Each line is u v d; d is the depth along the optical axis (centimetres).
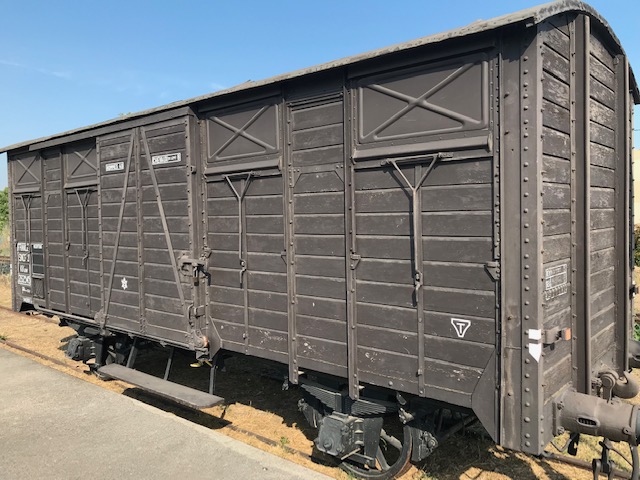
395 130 378
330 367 429
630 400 596
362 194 398
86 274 700
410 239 372
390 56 373
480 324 340
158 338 577
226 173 506
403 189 375
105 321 655
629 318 484
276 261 468
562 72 352
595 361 412
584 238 368
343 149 411
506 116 324
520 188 320
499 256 328
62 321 775
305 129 438
